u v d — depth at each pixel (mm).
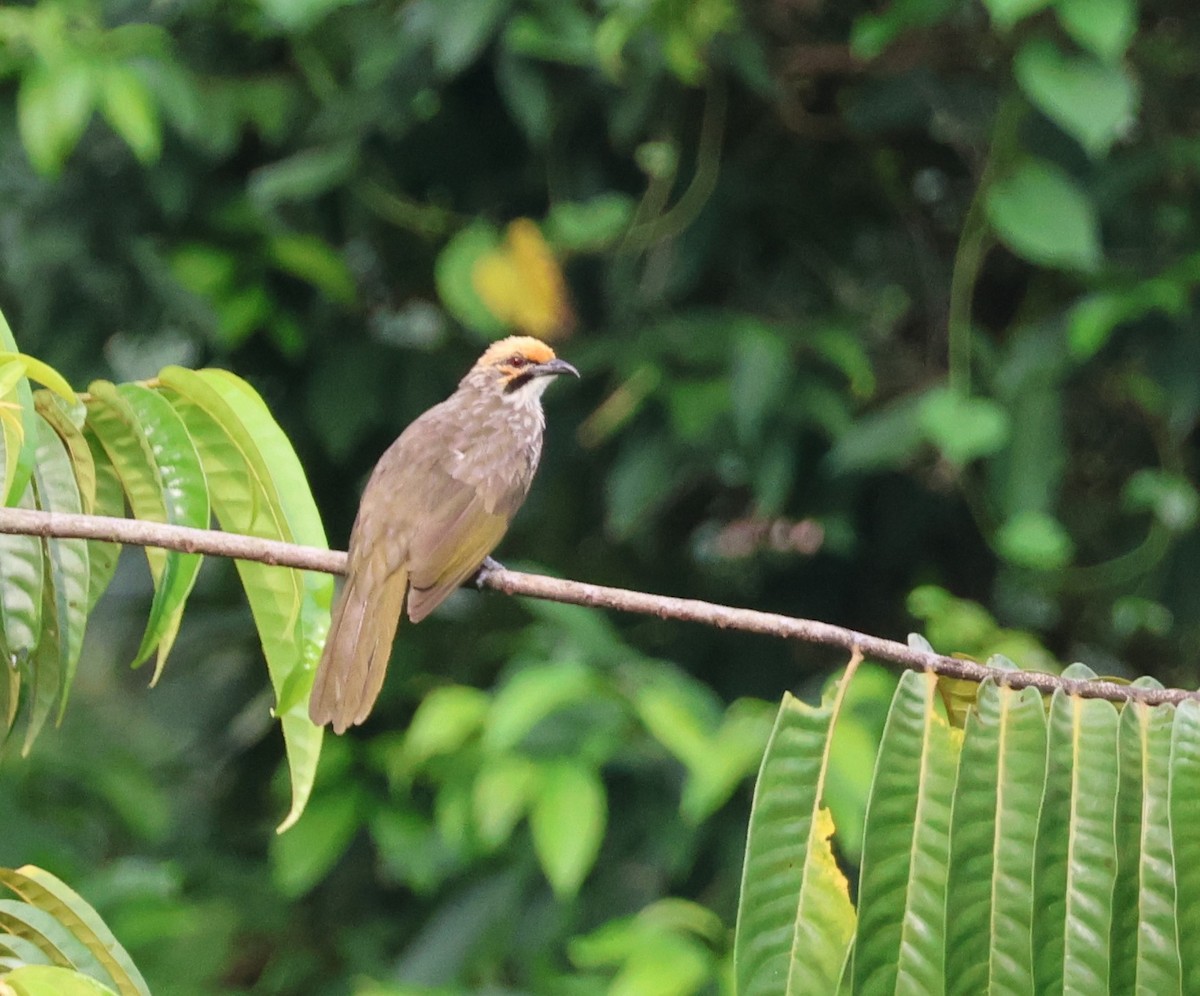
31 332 12227
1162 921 5477
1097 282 11789
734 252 13016
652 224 12125
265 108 12023
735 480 12734
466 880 11805
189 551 5918
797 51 12461
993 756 5551
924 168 13219
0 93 11742
